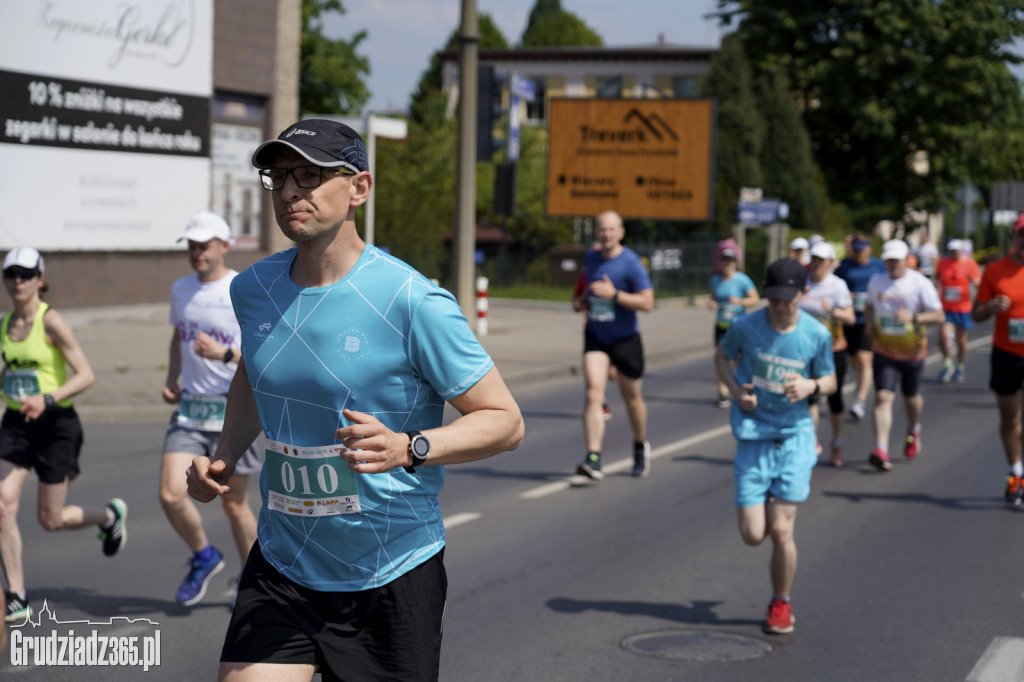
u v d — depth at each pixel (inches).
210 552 236.2
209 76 896.9
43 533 298.4
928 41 1754.4
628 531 308.3
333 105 1731.1
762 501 228.7
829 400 411.8
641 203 1268.5
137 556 275.1
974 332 1059.9
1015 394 344.8
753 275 1517.0
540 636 221.5
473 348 116.6
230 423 132.8
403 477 118.4
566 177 1293.1
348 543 118.8
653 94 2183.8
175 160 873.5
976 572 271.1
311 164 112.8
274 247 984.3
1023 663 208.2
